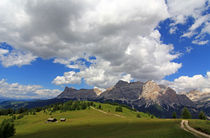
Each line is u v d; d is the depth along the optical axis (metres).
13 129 100.12
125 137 58.56
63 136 78.44
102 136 68.69
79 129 95.56
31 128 123.75
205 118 155.00
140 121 117.25
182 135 55.50
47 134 89.12
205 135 57.00
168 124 86.31
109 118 160.25
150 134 59.81
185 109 162.75
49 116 199.25
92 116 186.38
